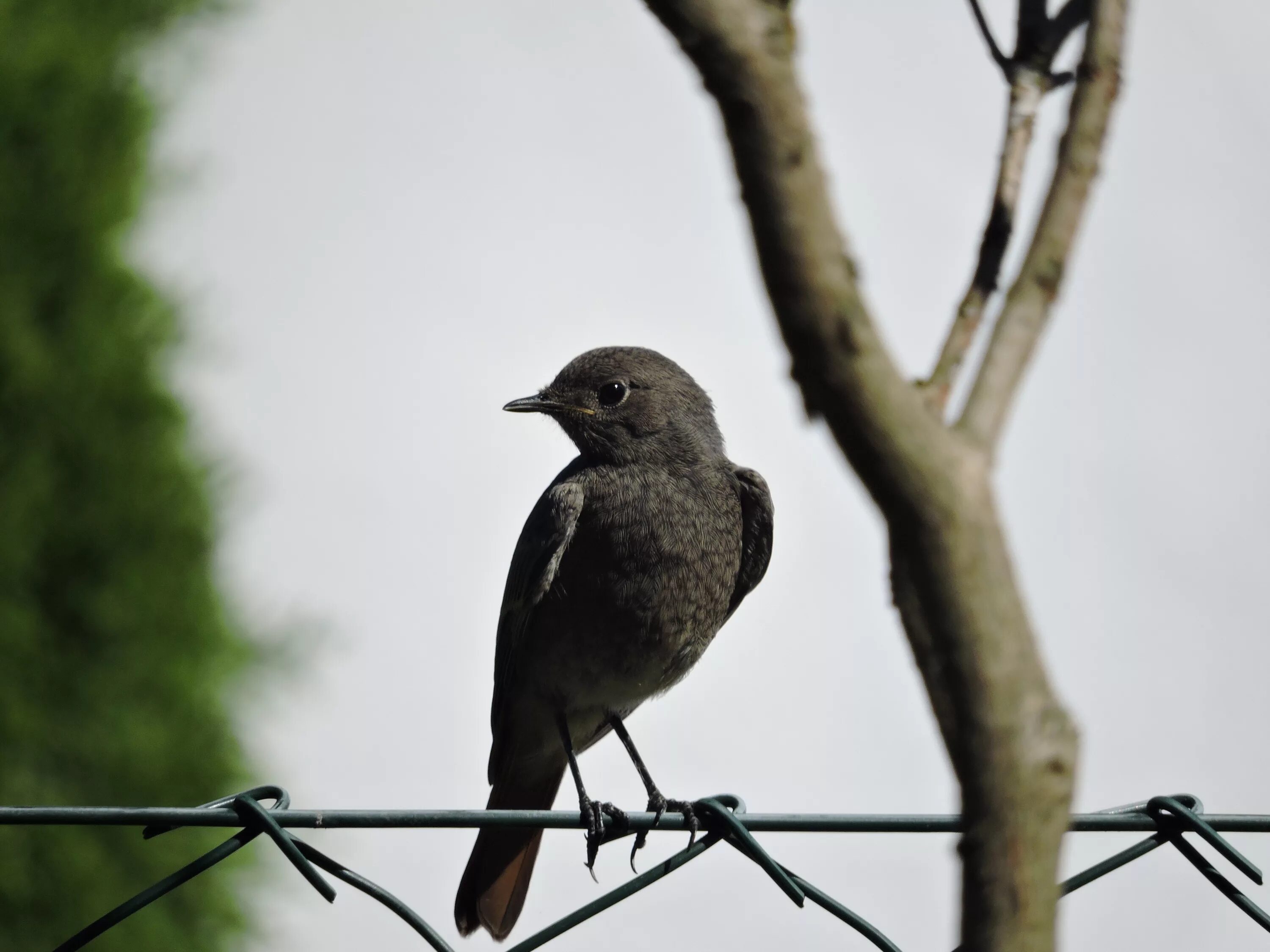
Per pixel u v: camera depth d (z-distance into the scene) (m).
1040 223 2.88
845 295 2.33
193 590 12.72
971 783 2.45
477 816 6.30
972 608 2.42
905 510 2.41
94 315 12.23
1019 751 2.43
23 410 11.91
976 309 3.08
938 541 2.41
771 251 2.33
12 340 11.77
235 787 12.97
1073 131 2.93
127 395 12.31
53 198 12.14
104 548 12.15
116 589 12.16
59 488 12.04
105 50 12.89
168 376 13.28
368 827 6.21
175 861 12.66
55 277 12.16
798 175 2.32
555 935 6.07
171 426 12.66
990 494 2.46
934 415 2.48
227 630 13.29
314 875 5.91
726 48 2.29
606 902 6.11
